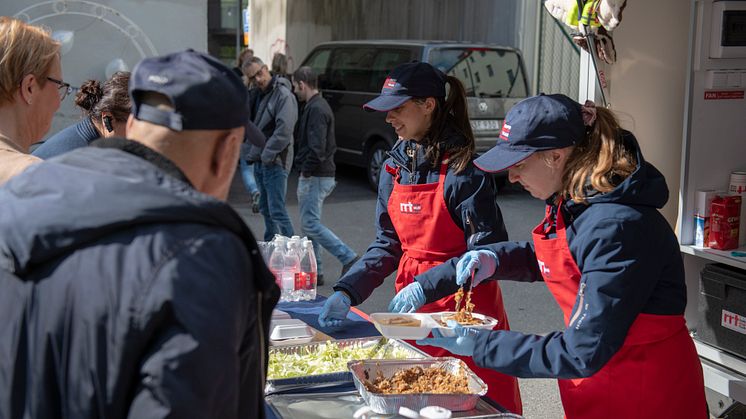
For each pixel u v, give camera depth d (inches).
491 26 510.6
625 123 140.6
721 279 139.3
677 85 144.9
